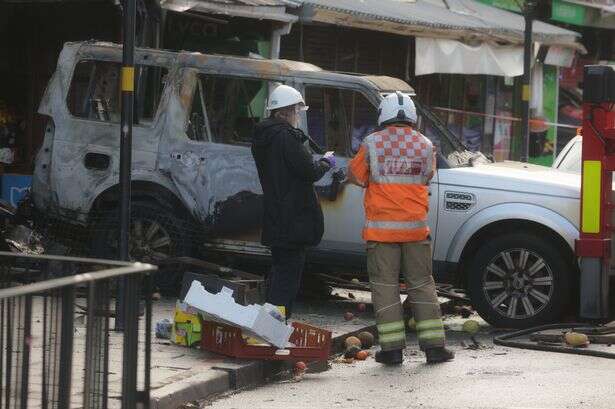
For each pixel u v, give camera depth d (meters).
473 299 21.08
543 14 47.47
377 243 18.00
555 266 20.73
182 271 21.75
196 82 22.14
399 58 38.59
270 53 30.33
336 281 23.94
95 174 22.19
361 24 32.72
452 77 41.84
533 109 45.47
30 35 28.50
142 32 25.75
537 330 20.28
